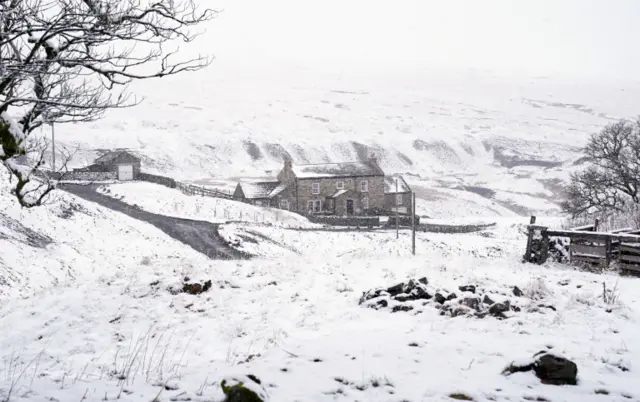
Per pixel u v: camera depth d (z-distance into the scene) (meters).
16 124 9.33
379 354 9.00
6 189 38.88
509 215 114.31
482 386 7.36
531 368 7.91
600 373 8.04
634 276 17.58
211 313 12.23
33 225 35.84
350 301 13.05
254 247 45.22
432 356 8.85
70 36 8.91
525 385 7.43
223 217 61.00
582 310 11.93
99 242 39.09
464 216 105.81
